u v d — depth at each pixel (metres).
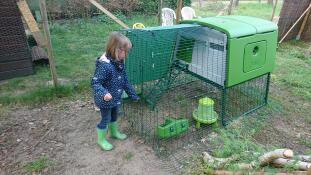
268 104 4.74
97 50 7.39
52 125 4.02
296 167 2.84
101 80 3.08
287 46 8.21
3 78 5.50
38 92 4.77
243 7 16.44
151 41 4.20
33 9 9.49
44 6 4.35
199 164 3.24
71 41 8.09
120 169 3.20
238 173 2.91
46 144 3.62
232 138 3.75
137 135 3.79
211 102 3.95
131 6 11.43
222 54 3.79
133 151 3.48
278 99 4.96
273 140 3.88
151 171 3.16
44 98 4.67
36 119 4.17
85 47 7.59
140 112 4.38
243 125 4.12
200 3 15.84
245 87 5.24
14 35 5.32
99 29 9.49
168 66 4.61
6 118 4.17
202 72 4.20
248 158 3.26
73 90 4.96
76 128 3.96
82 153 3.46
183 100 4.75
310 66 6.60
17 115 4.26
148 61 4.39
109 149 3.49
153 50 4.30
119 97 3.33
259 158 3.09
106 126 3.42
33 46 7.05
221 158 3.27
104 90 3.02
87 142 3.66
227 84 3.79
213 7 15.30
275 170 2.88
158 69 4.56
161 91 4.65
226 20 4.07
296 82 5.59
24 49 5.50
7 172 3.14
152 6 11.84
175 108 4.52
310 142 3.84
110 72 3.09
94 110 4.42
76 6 10.54
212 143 3.65
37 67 6.12
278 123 4.29
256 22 4.08
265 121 4.30
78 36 8.65
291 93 5.24
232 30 3.60
